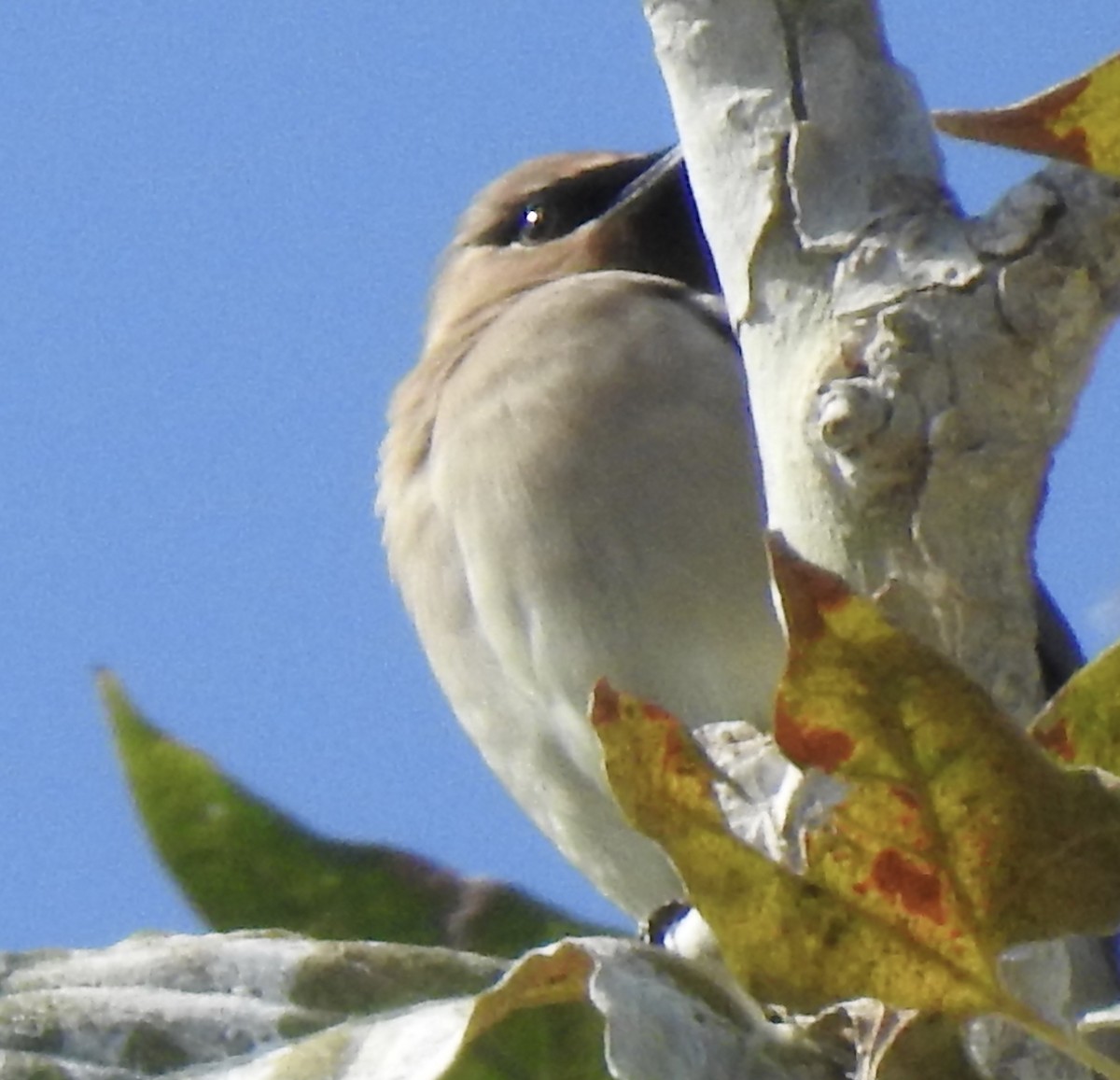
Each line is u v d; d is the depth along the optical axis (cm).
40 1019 612
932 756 409
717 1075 485
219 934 635
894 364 482
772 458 504
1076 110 428
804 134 514
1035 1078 469
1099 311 477
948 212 498
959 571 480
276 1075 537
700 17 537
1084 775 406
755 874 421
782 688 406
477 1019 525
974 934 416
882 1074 450
